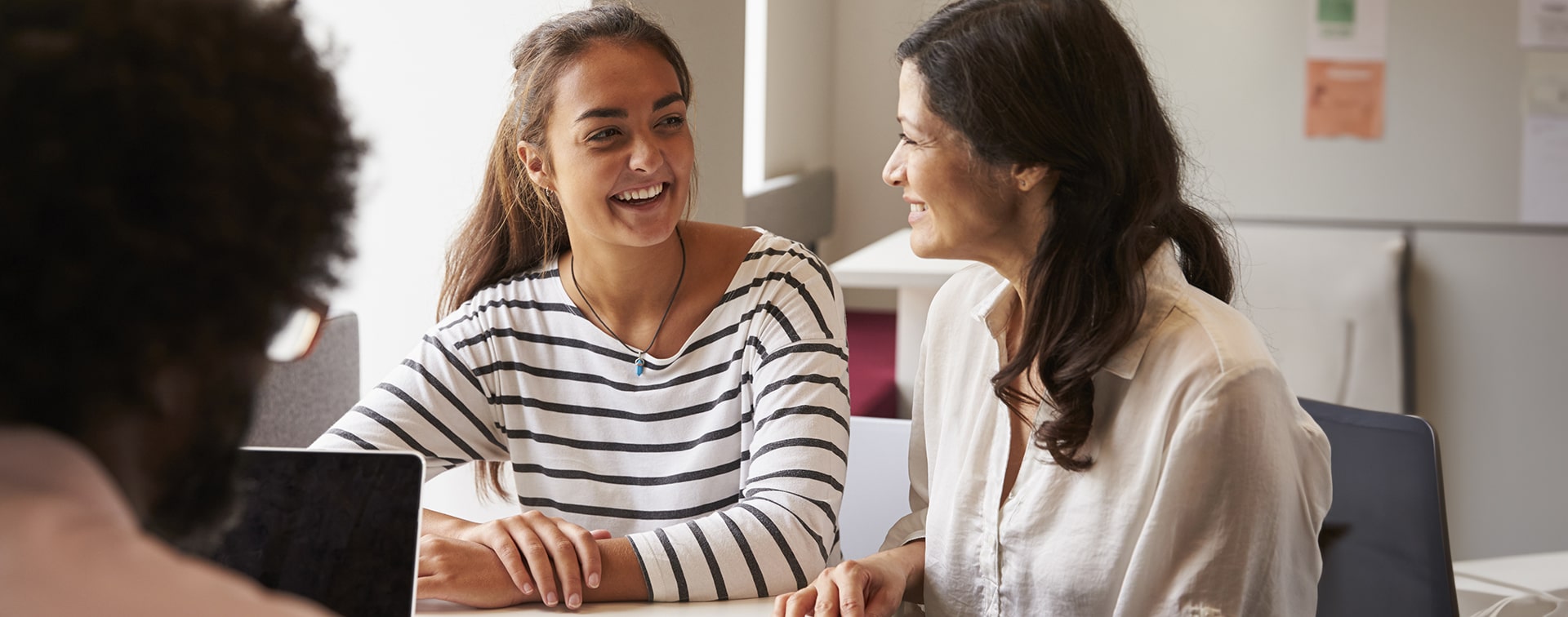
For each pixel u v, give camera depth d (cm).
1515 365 371
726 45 257
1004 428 126
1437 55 363
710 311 146
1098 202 109
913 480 150
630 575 124
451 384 150
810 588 123
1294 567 113
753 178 471
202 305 44
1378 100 368
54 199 41
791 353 141
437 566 122
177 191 43
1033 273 114
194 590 43
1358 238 372
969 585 127
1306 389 380
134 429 46
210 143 43
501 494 163
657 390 146
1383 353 371
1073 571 117
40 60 41
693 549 126
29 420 43
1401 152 369
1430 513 144
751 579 126
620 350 146
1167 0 378
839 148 574
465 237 158
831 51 566
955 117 111
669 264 146
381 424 146
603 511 147
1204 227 122
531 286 152
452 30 210
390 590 97
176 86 43
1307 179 375
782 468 134
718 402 145
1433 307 374
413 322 217
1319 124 372
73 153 41
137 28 43
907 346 338
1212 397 108
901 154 119
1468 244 369
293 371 167
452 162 212
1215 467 108
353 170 51
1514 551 377
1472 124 364
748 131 471
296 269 47
